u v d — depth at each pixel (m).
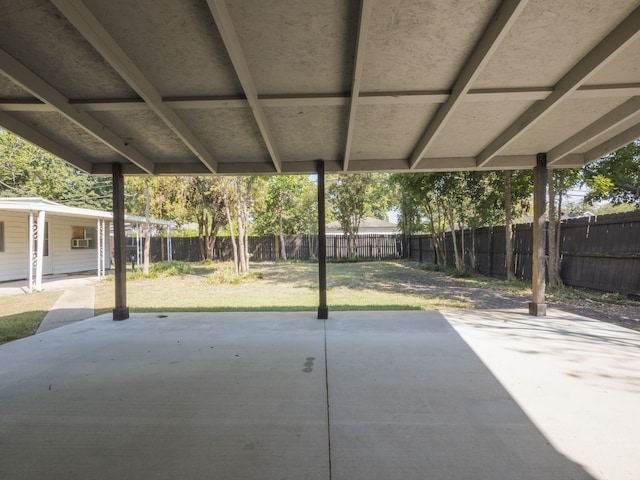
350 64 2.72
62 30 2.31
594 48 2.56
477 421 2.29
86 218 13.53
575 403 2.51
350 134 3.59
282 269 13.56
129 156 4.49
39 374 3.14
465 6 2.10
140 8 2.10
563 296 6.75
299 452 1.98
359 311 5.68
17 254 10.86
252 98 2.97
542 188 5.04
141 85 2.84
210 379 3.00
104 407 2.52
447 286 8.81
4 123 3.56
